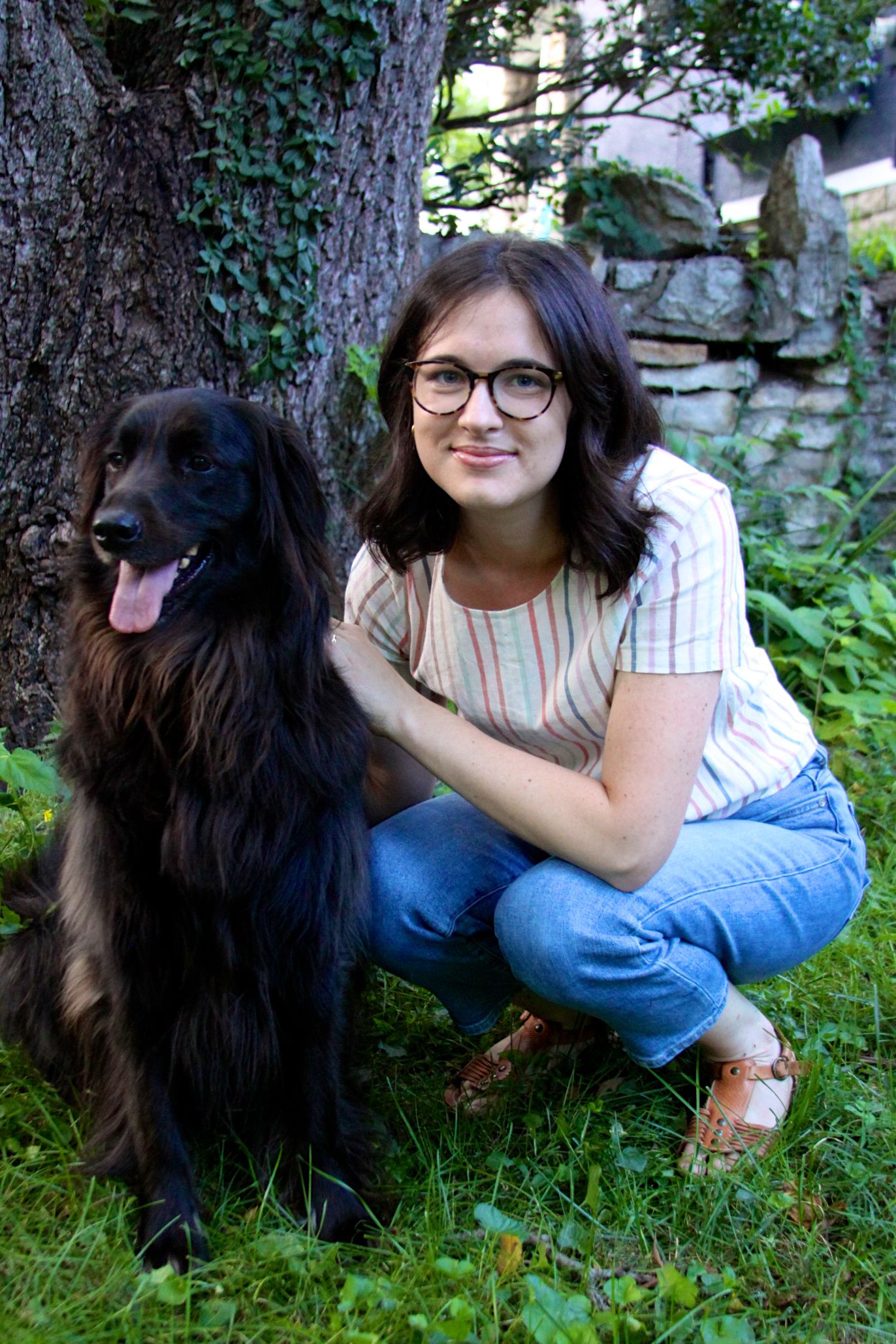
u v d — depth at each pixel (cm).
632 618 200
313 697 199
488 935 234
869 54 588
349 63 345
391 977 280
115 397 350
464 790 212
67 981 213
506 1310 173
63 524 352
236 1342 167
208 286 350
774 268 556
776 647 432
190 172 343
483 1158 213
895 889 313
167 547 188
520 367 184
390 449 221
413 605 235
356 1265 190
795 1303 181
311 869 196
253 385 366
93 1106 217
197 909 189
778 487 570
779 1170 206
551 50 727
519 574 215
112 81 337
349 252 375
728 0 548
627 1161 205
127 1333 162
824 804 228
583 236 562
